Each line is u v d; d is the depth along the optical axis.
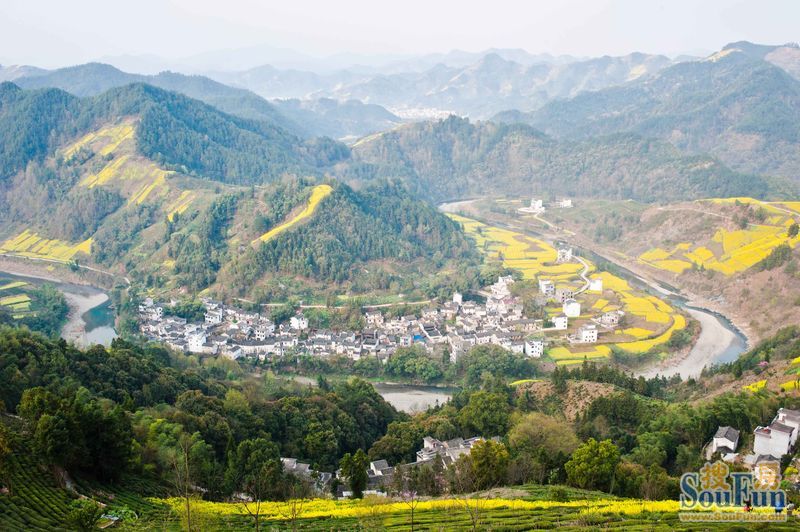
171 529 94.44
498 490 125.88
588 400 195.38
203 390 193.25
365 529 98.62
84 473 110.00
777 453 137.50
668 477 126.44
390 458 159.75
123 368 178.75
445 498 120.12
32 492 96.06
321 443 161.62
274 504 116.00
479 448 135.38
